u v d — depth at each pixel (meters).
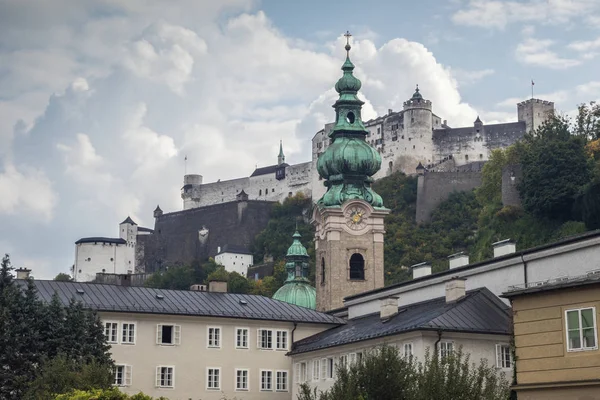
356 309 151.12
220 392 139.00
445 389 84.94
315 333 145.50
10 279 123.94
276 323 143.75
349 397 88.50
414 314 124.81
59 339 118.88
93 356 116.56
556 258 113.06
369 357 91.81
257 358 141.75
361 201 195.50
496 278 121.12
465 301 118.50
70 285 140.00
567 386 75.94
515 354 80.19
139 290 142.62
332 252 193.00
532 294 79.19
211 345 140.00
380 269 194.50
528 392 78.50
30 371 115.94
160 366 136.38
